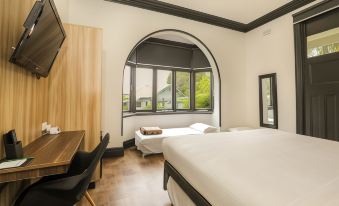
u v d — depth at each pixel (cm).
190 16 371
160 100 486
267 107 378
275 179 97
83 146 210
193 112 493
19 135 146
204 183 110
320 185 89
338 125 264
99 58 230
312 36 297
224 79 413
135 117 422
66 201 107
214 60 405
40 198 104
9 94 131
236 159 129
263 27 387
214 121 434
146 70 465
